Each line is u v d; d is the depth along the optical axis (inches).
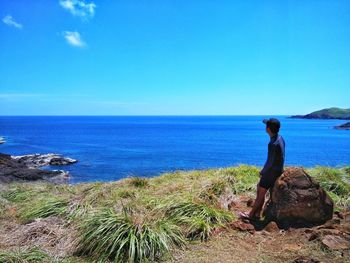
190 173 498.6
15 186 462.9
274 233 254.8
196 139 2760.8
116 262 212.8
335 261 202.5
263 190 278.4
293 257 211.6
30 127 5191.9
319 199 266.5
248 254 220.1
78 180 882.1
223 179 398.3
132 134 3494.1
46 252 228.8
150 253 220.7
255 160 1364.4
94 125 6476.4
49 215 308.5
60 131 4028.1
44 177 882.1
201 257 218.5
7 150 1782.7
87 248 229.1
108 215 252.4
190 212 285.1
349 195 364.8
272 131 275.0
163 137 3024.1
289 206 264.1
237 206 331.3
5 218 319.6
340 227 255.6
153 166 1183.6
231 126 6205.7
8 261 208.8
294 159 1395.2
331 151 1752.0
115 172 1042.7
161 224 252.1
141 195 360.8
